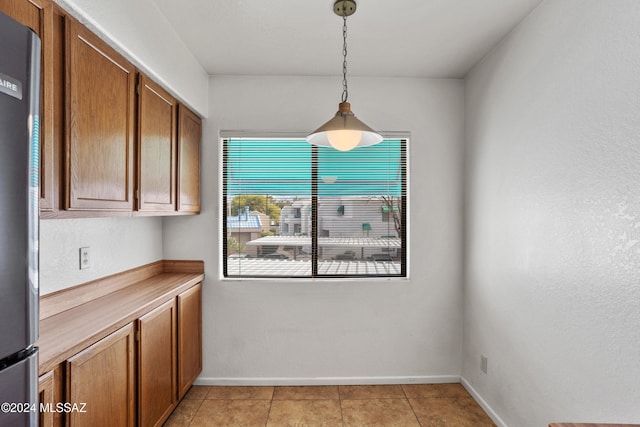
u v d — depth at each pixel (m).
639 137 1.24
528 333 1.89
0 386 0.68
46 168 1.16
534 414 1.84
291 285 2.75
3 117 0.66
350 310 2.77
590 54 1.46
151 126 1.92
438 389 2.68
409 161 2.80
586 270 1.48
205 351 2.74
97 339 1.39
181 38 2.20
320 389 2.68
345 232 2.84
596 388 1.43
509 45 2.11
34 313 0.75
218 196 2.75
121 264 2.20
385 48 2.32
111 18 1.46
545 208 1.75
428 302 2.78
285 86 2.77
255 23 2.03
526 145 1.92
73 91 1.29
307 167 2.83
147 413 1.81
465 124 2.77
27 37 0.72
